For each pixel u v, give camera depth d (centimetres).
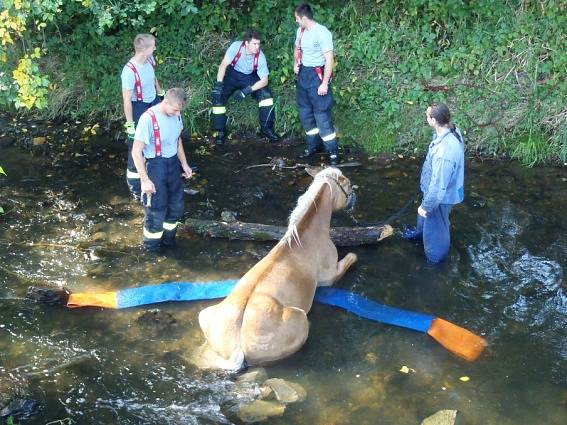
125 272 649
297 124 920
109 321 583
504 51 916
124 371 529
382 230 687
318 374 532
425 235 646
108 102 955
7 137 901
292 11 941
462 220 737
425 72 915
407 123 902
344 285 635
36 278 636
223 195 786
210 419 486
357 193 789
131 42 962
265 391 508
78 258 668
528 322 591
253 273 558
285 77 932
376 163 857
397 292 629
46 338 562
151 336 566
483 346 563
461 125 892
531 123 884
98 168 838
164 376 523
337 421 488
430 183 611
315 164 854
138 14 946
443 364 545
